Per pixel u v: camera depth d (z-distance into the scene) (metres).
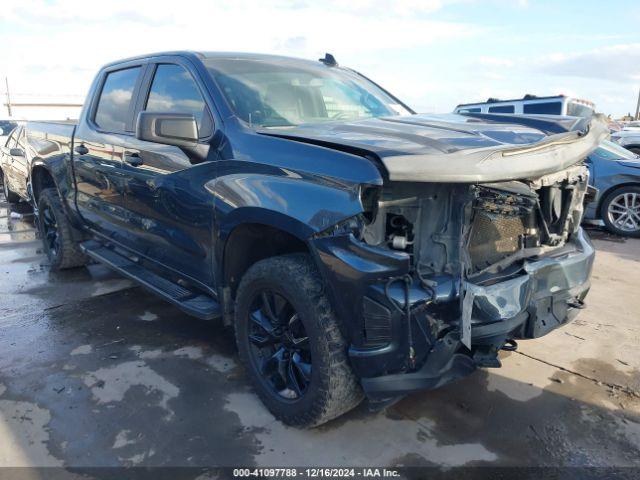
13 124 14.48
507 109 11.62
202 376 3.27
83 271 5.43
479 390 3.11
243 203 2.63
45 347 3.65
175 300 3.31
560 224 2.94
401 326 2.22
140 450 2.55
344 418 2.83
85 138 4.44
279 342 2.78
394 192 2.28
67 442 2.61
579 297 2.99
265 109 3.17
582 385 3.17
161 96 3.62
